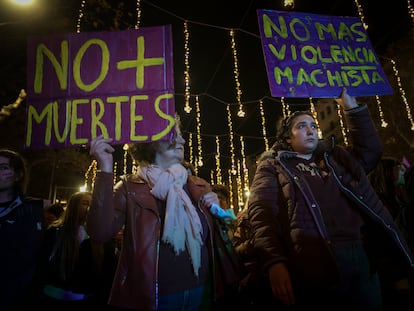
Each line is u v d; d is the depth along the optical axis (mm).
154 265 1651
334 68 2580
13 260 2293
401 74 11383
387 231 1954
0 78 5789
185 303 1740
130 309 1678
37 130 2078
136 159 2186
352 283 1898
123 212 1852
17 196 2576
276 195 2225
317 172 2242
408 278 2062
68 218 2857
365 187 2107
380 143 2303
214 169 17281
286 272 1900
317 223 1967
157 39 2250
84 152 9352
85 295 2721
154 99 2115
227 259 1960
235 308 2334
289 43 2604
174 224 1784
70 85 2162
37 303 2580
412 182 2395
